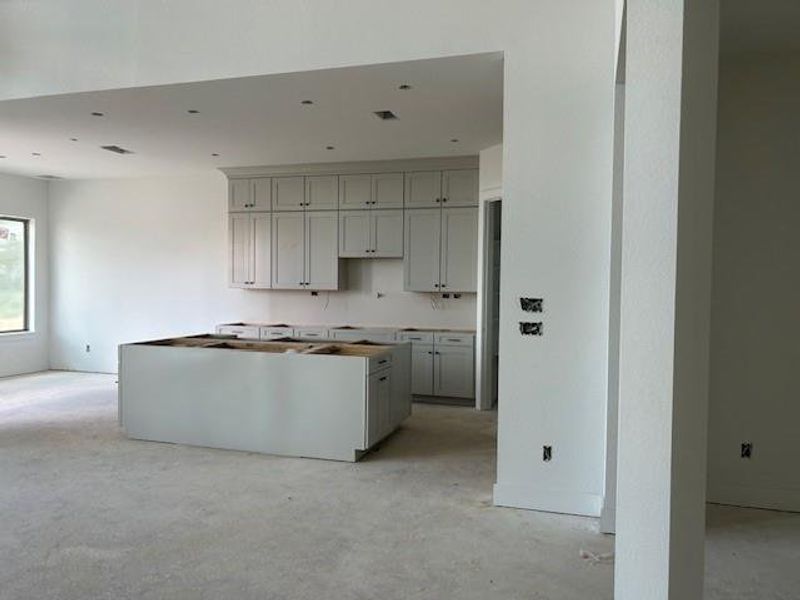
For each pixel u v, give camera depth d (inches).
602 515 124.4
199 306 306.8
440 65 144.3
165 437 189.6
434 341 254.1
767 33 124.3
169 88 162.6
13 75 172.7
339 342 221.8
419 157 253.4
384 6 143.3
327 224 273.1
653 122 49.9
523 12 135.0
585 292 132.6
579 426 134.0
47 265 327.0
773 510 137.6
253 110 182.5
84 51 166.2
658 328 49.7
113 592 99.0
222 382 183.2
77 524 126.3
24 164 275.9
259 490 148.1
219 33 155.5
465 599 98.1
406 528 126.0
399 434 203.8
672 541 49.1
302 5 149.1
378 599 97.8
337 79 154.6
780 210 136.9
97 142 227.9
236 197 285.7
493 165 228.8
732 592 100.7
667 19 49.3
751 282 138.4
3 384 284.2
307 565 109.3
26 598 97.0
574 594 99.7
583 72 131.8
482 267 241.1
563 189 133.4
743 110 137.9
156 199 311.4
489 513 134.5
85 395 259.1
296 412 176.4
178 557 111.9
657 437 49.8
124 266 317.1
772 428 138.2
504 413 138.1
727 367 140.1
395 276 278.4
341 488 150.2
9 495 142.9
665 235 49.4
